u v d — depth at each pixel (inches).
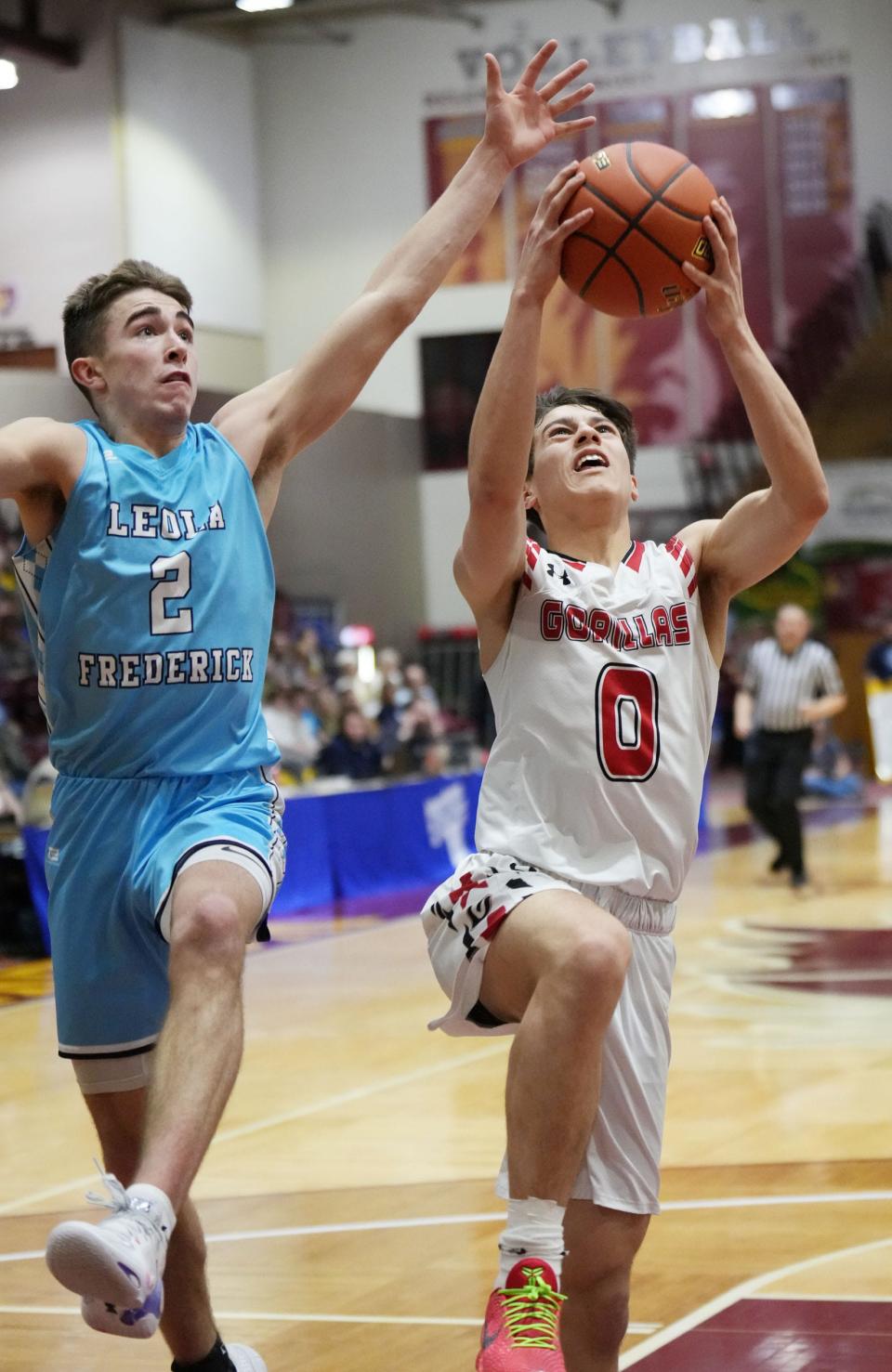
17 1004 377.4
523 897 120.2
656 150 129.7
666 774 127.3
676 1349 148.6
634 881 124.5
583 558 134.5
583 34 1029.2
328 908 539.8
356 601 982.4
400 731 738.8
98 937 128.0
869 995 342.0
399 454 1024.9
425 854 604.7
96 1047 130.3
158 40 981.8
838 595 1047.0
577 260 129.6
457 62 1039.0
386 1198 206.5
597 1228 124.0
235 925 115.5
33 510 126.4
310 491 954.7
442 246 145.0
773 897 503.2
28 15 927.7
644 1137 125.0
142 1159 106.7
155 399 129.9
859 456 1035.9
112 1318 102.7
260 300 1064.8
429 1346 152.8
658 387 1030.4
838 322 1020.5
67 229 962.7
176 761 126.6
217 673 128.0
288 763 668.7
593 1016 112.9
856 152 1010.1
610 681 127.2
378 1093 270.4
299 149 1059.9
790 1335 151.0
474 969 121.6
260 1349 154.0
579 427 134.5
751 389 128.0
